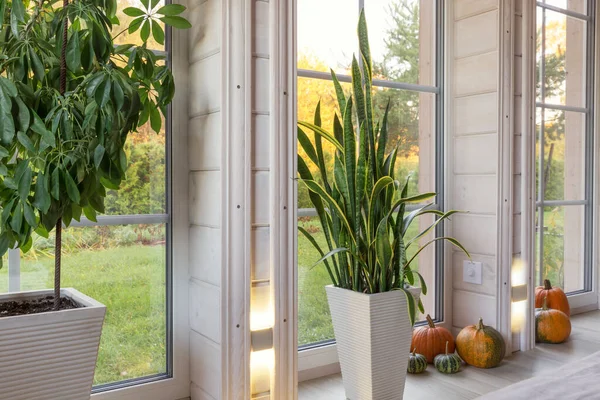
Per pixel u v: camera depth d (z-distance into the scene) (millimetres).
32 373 1460
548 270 3422
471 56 2852
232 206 1917
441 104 2930
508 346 2762
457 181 2932
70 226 1950
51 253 1926
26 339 1435
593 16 3604
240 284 1934
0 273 1833
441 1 2920
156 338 2141
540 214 3371
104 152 1446
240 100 1920
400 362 2146
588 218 3645
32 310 1536
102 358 2020
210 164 2004
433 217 2902
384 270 2092
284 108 1993
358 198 2109
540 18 3330
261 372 2002
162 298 2154
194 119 2129
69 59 1436
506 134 2750
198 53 2090
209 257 2016
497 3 2730
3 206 1476
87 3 1520
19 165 1376
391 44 2740
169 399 2137
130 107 1479
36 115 1351
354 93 2193
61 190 1449
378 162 2197
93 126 1467
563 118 3482
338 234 2176
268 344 1991
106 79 1399
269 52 1979
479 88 2820
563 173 3498
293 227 2023
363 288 2184
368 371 2076
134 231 2082
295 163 2023
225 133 1905
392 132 2746
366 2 2648
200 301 2088
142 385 2070
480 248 2828
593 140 3619
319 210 2191
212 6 1984
